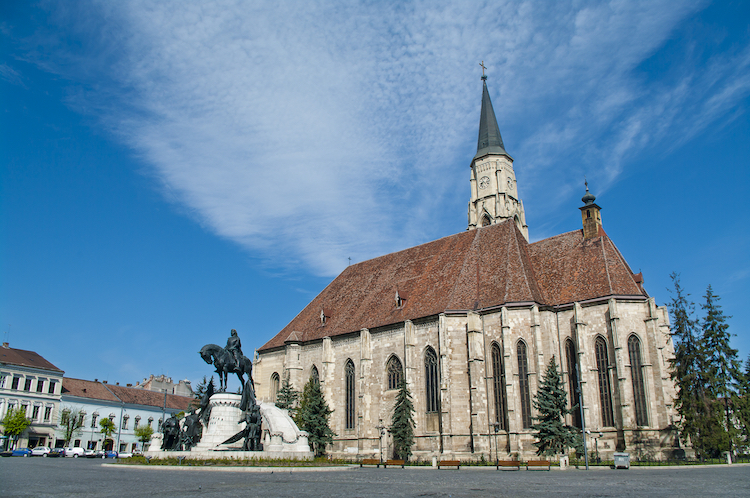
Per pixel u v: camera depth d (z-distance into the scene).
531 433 64.81
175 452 51.47
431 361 73.81
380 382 78.69
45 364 118.56
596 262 72.88
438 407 71.69
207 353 57.38
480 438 66.81
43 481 28.31
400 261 93.81
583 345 67.38
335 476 37.19
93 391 125.88
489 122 117.50
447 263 84.25
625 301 67.25
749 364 87.50
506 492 24.88
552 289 74.56
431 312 76.12
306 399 82.00
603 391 66.31
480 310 72.12
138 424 129.50
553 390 59.53
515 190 114.69
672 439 61.50
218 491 23.69
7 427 101.56
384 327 79.69
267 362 96.94
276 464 45.91
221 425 55.66
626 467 50.22
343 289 98.81
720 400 70.50
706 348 69.88
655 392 63.47
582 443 59.62
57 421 114.88
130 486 25.81
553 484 30.25
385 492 24.39
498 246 80.38
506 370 67.06
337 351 85.81
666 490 25.81
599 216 77.50
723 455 65.44
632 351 66.00
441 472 45.53
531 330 68.50
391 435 74.31
